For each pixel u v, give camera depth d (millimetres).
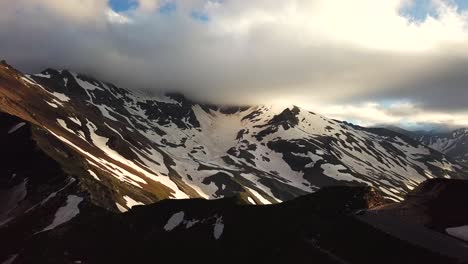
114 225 90375
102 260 80500
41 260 82500
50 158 130625
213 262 74000
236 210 83938
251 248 73812
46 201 109438
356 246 66188
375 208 77938
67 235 89375
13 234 98312
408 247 62625
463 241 64250
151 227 88188
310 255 66750
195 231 83062
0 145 145875
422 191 80188
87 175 134625
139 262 78562
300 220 76250
